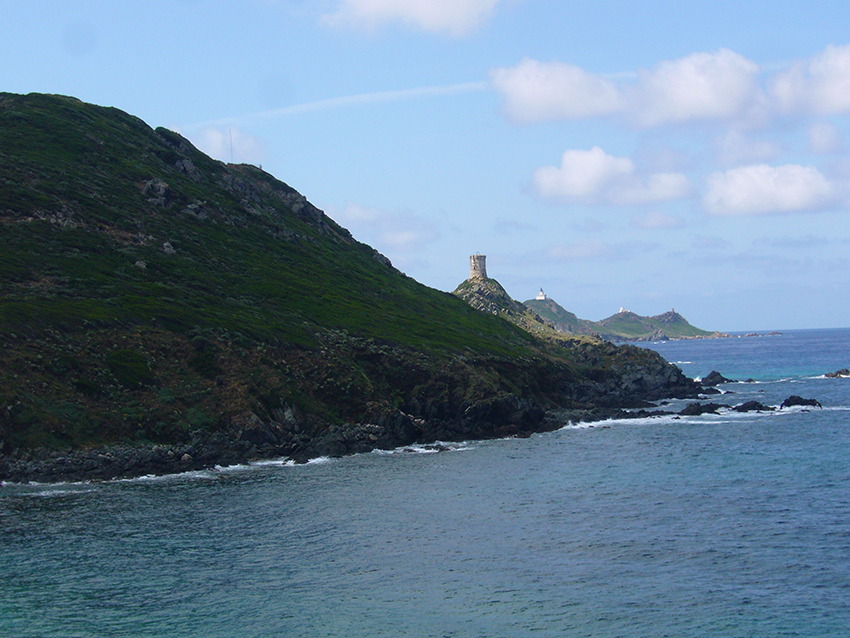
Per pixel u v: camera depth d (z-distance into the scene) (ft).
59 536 192.44
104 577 165.78
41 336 296.92
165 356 322.96
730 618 144.15
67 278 346.74
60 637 137.49
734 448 310.65
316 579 166.61
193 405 303.07
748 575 164.35
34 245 364.38
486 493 241.76
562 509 220.64
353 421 343.46
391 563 176.45
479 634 140.26
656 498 229.86
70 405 274.77
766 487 239.71
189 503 226.99
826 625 140.05
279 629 142.31
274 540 192.95
